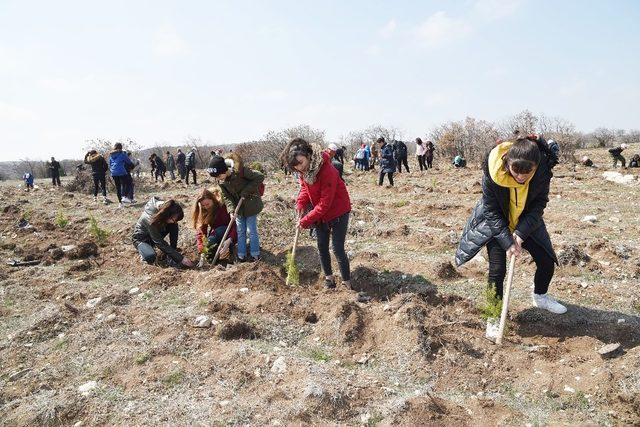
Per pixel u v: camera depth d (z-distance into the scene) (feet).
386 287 17.93
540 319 14.98
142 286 18.76
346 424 10.66
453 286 17.98
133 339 14.24
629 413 10.74
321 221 16.60
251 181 20.20
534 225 13.62
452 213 30.48
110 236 27.20
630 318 14.80
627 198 34.53
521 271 19.10
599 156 87.76
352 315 14.70
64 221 30.42
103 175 45.06
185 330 14.48
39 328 15.40
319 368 12.40
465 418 10.82
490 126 102.63
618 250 20.56
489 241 14.74
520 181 12.50
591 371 12.10
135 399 11.68
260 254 22.50
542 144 13.11
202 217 21.12
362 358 13.30
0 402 11.96
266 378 12.22
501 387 12.03
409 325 13.89
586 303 16.07
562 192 37.81
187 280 19.08
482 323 14.96
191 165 69.00
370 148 84.33
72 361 13.56
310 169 15.64
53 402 11.57
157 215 20.90
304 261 21.49
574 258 19.34
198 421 10.69
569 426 10.46
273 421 10.60
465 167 73.87
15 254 24.40
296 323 15.28
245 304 16.25
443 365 12.73
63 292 18.61
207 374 12.48
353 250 22.77
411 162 101.45
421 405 10.98
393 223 28.09
